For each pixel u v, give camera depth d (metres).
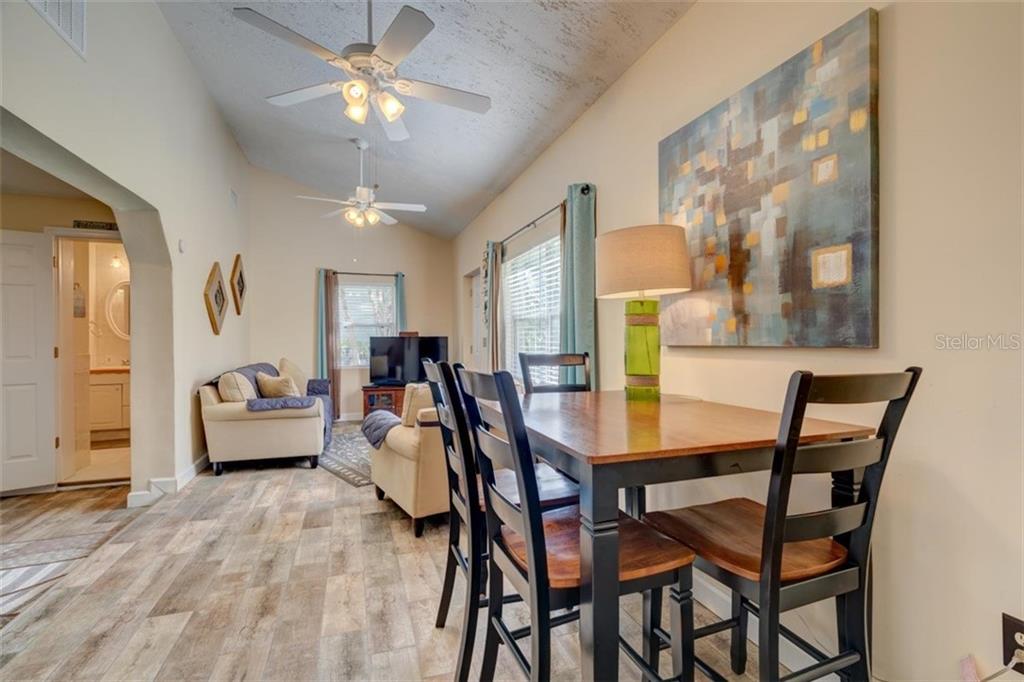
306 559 2.39
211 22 3.35
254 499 3.33
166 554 2.45
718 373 1.96
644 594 1.45
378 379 6.50
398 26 1.95
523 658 1.19
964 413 1.17
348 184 6.26
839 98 1.43
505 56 2.82
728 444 1.06
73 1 2.16
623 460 0.96
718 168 1.91
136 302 3.37
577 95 3.02
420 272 7.34
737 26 1.88
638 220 2.56
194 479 3.80
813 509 1.54
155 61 3.14
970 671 1.15
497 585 1.36
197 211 4.03
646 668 1.24
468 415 1.39
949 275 1.20
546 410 1.59
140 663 1.61
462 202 5.73
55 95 2.03
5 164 3.26
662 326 2.27
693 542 1.20
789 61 1.60
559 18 2.42
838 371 1.47
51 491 3.58
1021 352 1.07
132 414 3.36
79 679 1.54
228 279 5.14
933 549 1.23
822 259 1.48
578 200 3.00
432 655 1.67
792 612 1.61
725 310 1.87
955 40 1.19
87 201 3.72
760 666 1.01
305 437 4.15
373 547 2.54
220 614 1.90
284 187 6.55
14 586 2.13
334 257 6.85
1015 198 1.08
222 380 4.05
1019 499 1.08
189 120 3.81
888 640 1.33
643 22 2.28
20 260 3.50
